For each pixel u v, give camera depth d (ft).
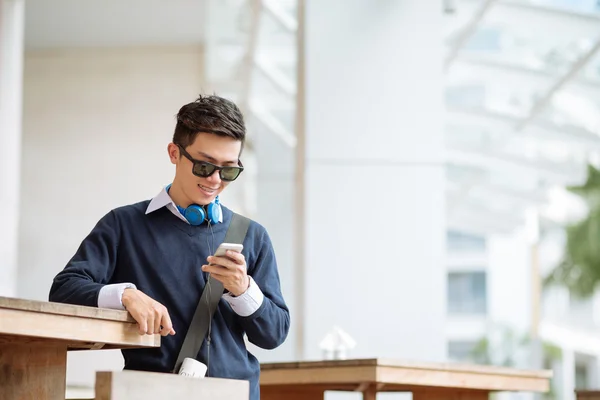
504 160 53.06
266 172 40.81
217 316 9.82
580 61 38.04
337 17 23.08
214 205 10.04
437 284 22.29
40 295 46.52
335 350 16.60
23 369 9.03
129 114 48.01
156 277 9.76
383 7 23.22
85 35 46.78
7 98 34.22
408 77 22.99
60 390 9.21
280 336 9.91
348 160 22.65
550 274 108.27
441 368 14.17
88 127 47.91
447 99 45.60
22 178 47.34
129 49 48.29
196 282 9.82
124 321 8.80
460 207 65.41
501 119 45.98
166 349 9.61
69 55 48.34
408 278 22.26
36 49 48.32
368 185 22.59
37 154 47.60
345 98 22.88
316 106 22.84
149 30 46.14
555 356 108.17
